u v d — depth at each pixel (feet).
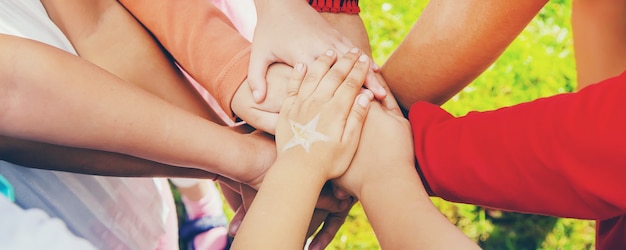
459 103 6.08
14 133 3.57
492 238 5.65
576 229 5.66
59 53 3.60
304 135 3.94
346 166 3.95
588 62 4.41
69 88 3.58
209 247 5.46
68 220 3.90
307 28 4.26
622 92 3.32
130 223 4.33
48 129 3.59
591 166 3.34
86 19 4.35
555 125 3.43
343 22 4.58
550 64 6.28
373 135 3.99
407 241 3.47
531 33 6.47
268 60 4.24
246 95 4.21
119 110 3.70
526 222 5.68
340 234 5.58
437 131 3.88
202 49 4.31
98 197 4.09
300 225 3.60
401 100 4.43
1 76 3.47
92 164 3.91
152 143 3.81
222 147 3.98
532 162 3.48
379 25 6.51
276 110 4.17
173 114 3.86
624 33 4.23
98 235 4.07
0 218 3.01
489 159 3.61
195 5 4.39
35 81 3.52
